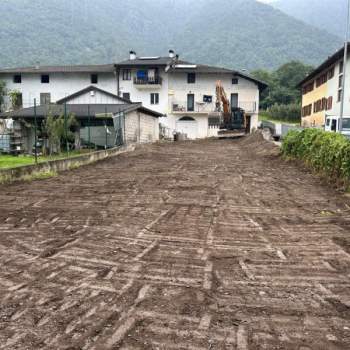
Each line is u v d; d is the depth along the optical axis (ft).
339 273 15.87
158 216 25.16
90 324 11.89
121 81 140.36
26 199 30.63
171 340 11.05
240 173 46.39
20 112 79.20
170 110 141.38
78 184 38.14
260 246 19.24
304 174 45.32
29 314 12.48
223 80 142.10
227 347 10.72
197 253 18.19
